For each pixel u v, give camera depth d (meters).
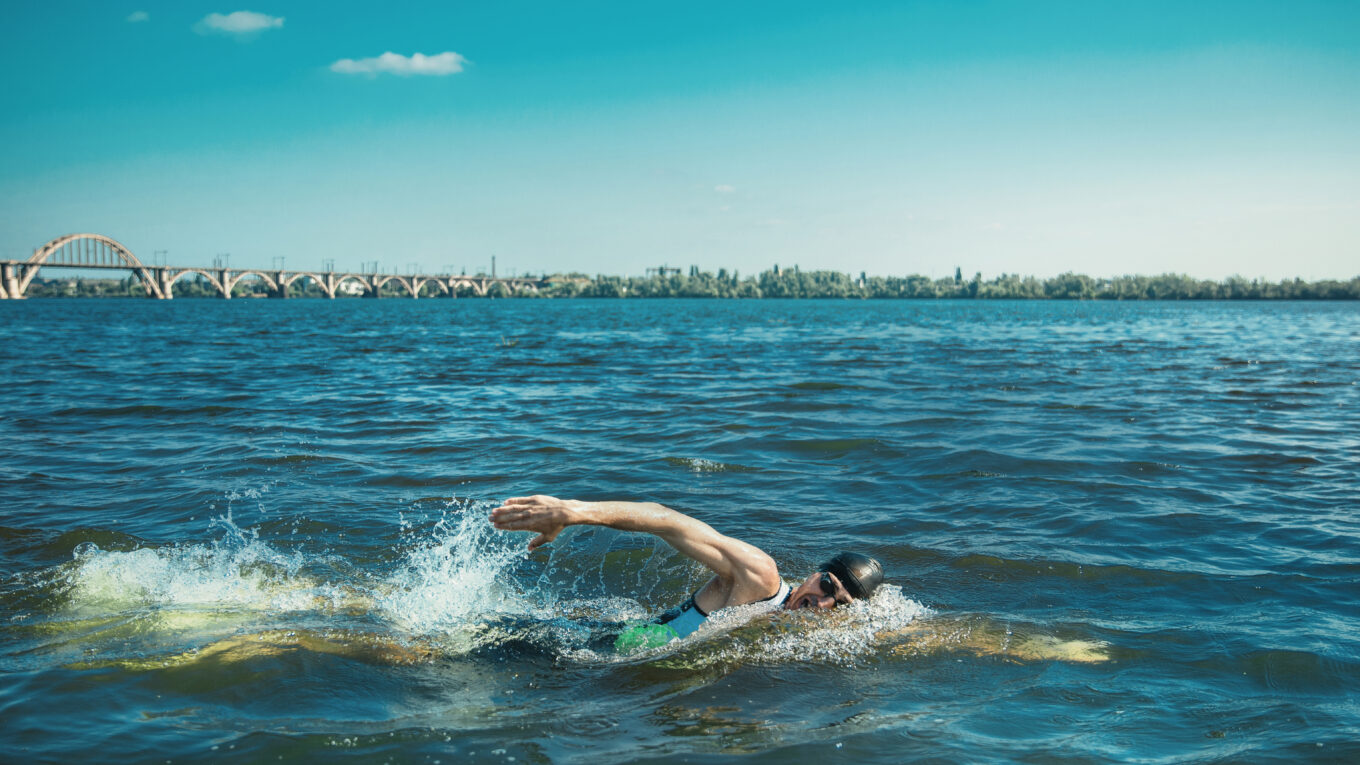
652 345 34.19
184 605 5.07
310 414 13.48
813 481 8.78
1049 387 17.47
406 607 5.14
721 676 4.12
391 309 110.81
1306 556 6.14
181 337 38.97
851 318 76.81
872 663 4.27
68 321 59.34
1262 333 46.94
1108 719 3.62
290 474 8.97
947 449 10.38
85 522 6.99
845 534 6.82
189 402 14.89
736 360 25.55
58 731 3.40
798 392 16.55
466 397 15.80
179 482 8.54
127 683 3.91
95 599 5.15
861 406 14.45
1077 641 4.55
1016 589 5.49
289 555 6.17
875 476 9.01
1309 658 4.25
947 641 4.56
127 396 15.75
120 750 3.24
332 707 3.71
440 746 3.33
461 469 9.30
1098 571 5.82
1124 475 8.98
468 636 4.68
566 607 5.31
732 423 12.53
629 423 12.58
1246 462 9.66
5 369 21.42
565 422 12.70
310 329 49.06
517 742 3.38
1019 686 3.98
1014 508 7.64
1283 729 3.50
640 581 5.79
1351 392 16.66
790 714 3.68
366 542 6.54
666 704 3.80
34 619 4.80
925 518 7.32
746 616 4.59
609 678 4.11
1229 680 4.03
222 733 3.41
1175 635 4.62
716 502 7.89
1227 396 15.88
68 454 10.02
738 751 3.30
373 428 12.09
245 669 4.09
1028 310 117.56
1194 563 6.00
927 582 5.64
